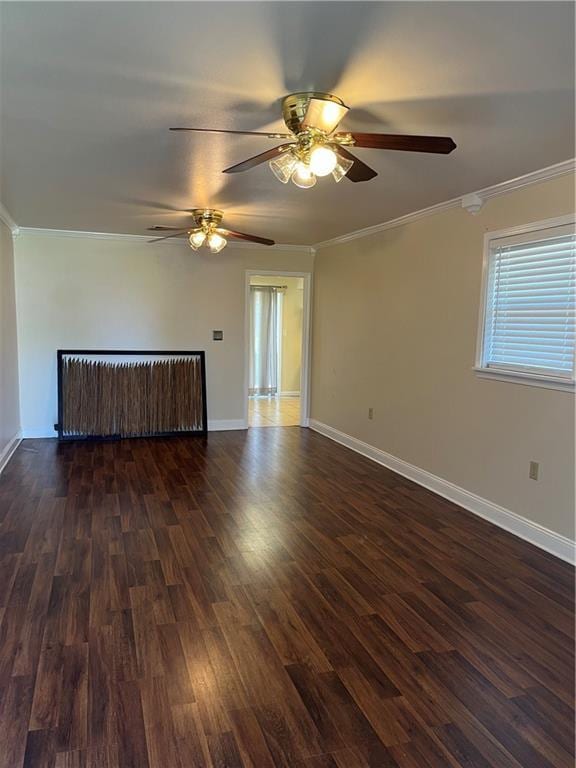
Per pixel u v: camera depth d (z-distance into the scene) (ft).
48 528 11.31
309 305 22.20
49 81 6.68
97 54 6.00
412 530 11.61
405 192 12.16
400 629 7.86
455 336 13.34
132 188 12.12
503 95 6.88
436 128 8.05
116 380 19.77
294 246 21.49
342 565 9.89
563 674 6.91
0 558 9.87
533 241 10.88
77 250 19.08
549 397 10.57
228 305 21.18
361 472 16.03
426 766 5.44
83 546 10.46
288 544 10.78
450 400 13.60
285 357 31.83
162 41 5.69
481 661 7.14
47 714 6.00
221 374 21.52
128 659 7.01
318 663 7.03
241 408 22.03
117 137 8.71
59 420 19.17
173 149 9.29
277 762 5.43
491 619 8.16
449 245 13.46
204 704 6.22
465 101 7.07
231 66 6.23
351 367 18.90
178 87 6.81
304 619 8.07
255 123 8.05
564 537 10.31
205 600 8.55
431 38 5.52
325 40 5.61
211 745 5.62
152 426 20.29
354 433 18.83
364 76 6.40
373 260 17.19
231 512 12.50
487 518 12.27
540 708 6.29
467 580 9.39
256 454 18.07
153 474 15.44
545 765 5.49
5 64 6.25
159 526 11.55
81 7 5.07
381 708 6.23
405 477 15.53
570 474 10.16
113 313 19.74
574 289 10.11
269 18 5.21
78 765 5.33
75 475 15.14
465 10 4.99
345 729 5.90
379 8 4.99
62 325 19.22
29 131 8.45
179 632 7.65
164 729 5.82
